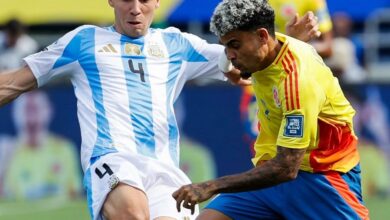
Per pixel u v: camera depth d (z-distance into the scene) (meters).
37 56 22.31
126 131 22.23
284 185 21.64
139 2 22.64
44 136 41.56
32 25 57.81
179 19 54.91
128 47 22.77
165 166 22.42
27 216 37.75
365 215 21.75
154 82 22.75
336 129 21.09
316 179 21.36
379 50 59.81
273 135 21.42
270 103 20.80
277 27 30.06
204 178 41.91
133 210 21.25
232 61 20.39
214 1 55.09
